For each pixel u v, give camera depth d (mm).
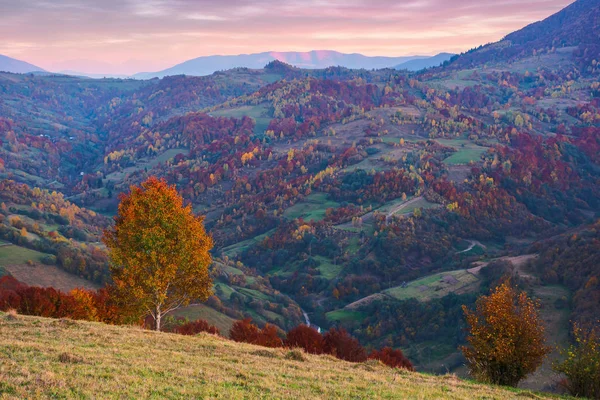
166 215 34312
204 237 36344
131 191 35938
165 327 58812
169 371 17859
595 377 24797
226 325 117125
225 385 16891
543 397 23016
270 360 23016
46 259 136125
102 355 19047
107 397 13992
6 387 13703
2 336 21422
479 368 27188
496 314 26625
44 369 15859
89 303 44438
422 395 18906
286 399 16125
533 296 123125
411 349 120375
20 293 43594
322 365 23766
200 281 36719
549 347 26750
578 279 124625
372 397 17750
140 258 34031
